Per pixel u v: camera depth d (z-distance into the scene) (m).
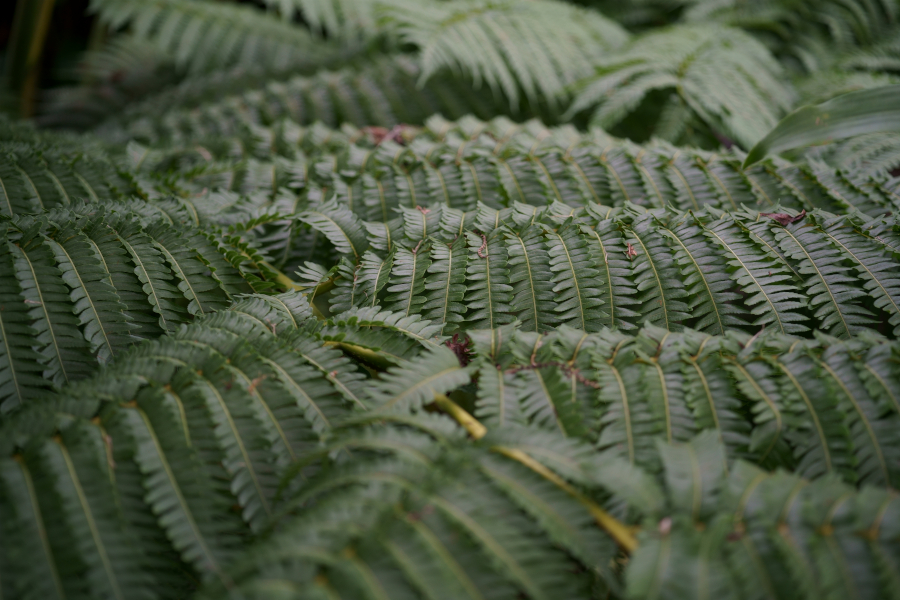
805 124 1.23
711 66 1.65
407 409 1.10
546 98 1.73
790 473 1.08
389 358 1.16
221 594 1.00
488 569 1.00
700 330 1.21
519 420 1.10
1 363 1.15
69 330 1.18
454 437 1.07
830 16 1.94
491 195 1.38
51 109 2.45
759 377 1.12
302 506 1.08
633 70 1.63
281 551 1.00
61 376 1.16
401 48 2.06
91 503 1.05
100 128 2.12
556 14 1.95
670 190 1.36
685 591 0.99
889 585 1.00
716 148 1.65
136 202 1.31
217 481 1.09
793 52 1.95
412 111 1.80
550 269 1.23
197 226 1.31
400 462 1.05
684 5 2.30
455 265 1.24
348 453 1.10
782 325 1.19
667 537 1.01
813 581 1.00
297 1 2.10
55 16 3.27
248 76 2.09
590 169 1.38
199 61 2.27
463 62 1.66
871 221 1.25
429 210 1.31
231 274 1.25
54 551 1.04
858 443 1.08
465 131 1.50
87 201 1.31
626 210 1.28
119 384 1.11
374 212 1.37
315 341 1.16
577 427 1.09
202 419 1.10
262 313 1.20
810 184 1.34
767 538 1.01
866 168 1.40
